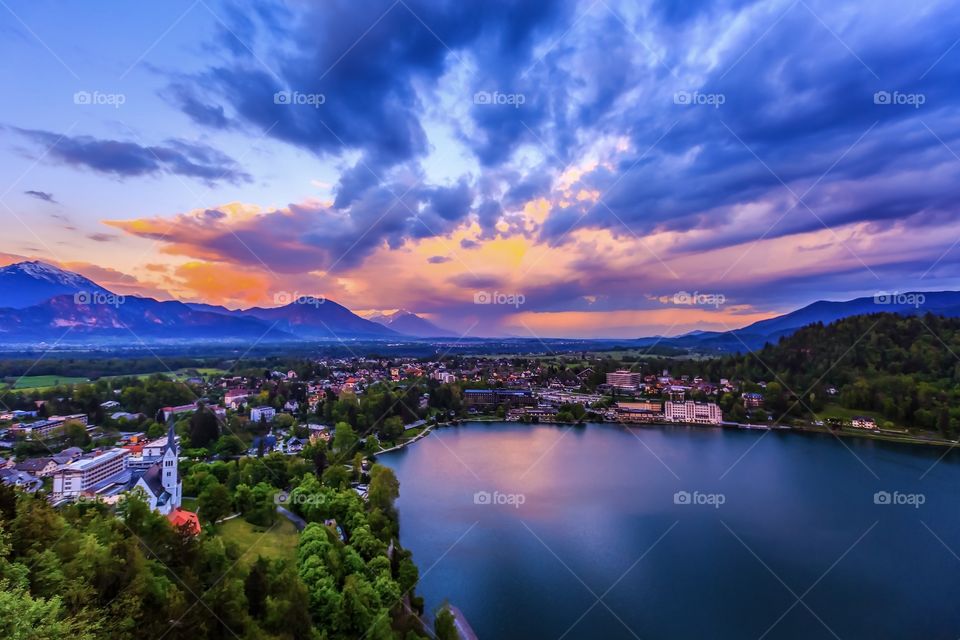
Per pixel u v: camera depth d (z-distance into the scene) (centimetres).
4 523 4031
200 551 5312
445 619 5266
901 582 7819
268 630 4450
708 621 6688
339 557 6216
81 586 3588
